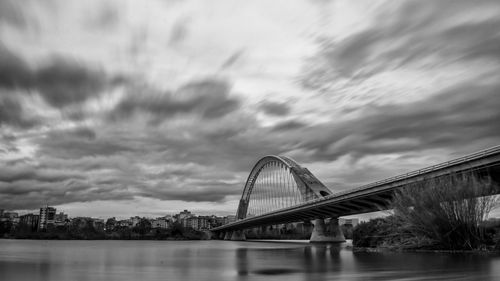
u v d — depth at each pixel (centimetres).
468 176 4497
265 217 13738
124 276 2681
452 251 4000
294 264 3469
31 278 2612
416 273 2303
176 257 5097
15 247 9975
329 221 12612
